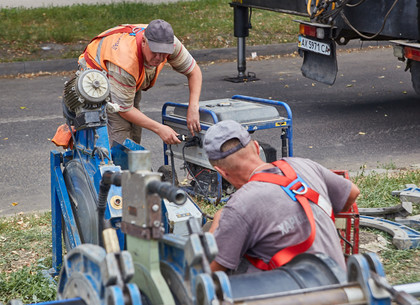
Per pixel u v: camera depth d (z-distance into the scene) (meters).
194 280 2.86
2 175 10.20
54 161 6.01
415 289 3.84
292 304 2.85
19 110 14.93
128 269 2.71
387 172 9.50
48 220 8.02
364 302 2.91
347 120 13.45
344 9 11.98
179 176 9.89
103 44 7.00
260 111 8.17
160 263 3.18
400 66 20.09
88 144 5.39
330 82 12.52
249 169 3.91
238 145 3.89
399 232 6.87
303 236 3.66
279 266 3.60
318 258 3.23
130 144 6.05
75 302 3.12
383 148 11.34
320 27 12.33
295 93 16.48
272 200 3.67
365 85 17.30
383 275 2.94
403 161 10.48
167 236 3.13
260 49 22.77
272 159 8.34
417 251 6.58
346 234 5.34
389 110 14.29
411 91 16.33
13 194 9.32
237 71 20.02
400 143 11.64
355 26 11.82
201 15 26.12
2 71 19.55
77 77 5.12
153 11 26.03
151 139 12.28
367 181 8.95
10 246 7.11
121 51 6.88
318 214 3.73
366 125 12.99
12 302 3.19
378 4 11.26
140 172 2.94
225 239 3.66
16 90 17.39
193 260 2.75
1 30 22.72
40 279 6.09
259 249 3.74
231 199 3.76
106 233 3.04
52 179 6.07
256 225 3.66
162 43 6.75
